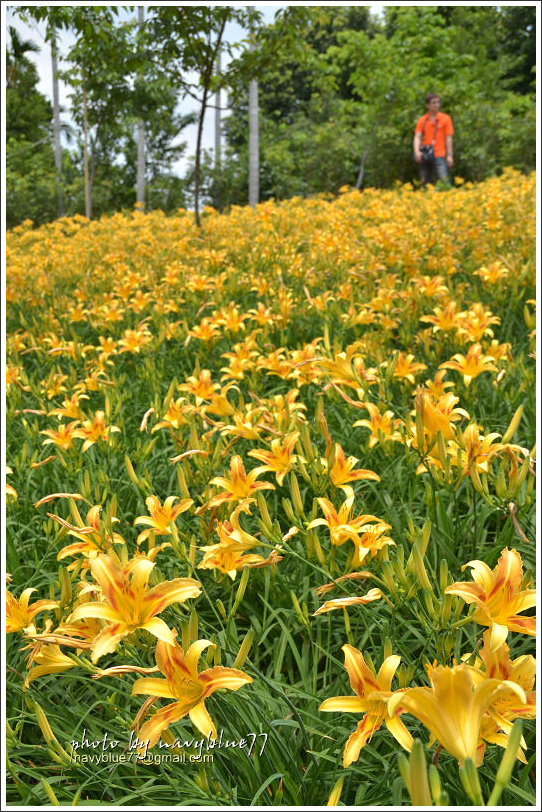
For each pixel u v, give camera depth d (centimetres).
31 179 2144
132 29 942
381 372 250
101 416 240
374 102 1548
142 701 168
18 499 253
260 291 442
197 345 424
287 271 535
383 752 157
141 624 118
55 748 138
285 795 145
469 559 202
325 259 505
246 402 328
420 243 544
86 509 242
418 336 334
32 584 219
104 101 1498
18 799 156
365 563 161
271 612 196
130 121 1755
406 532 185
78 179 2062
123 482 257
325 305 374
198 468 208
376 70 1530
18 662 188
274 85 2577
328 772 144
